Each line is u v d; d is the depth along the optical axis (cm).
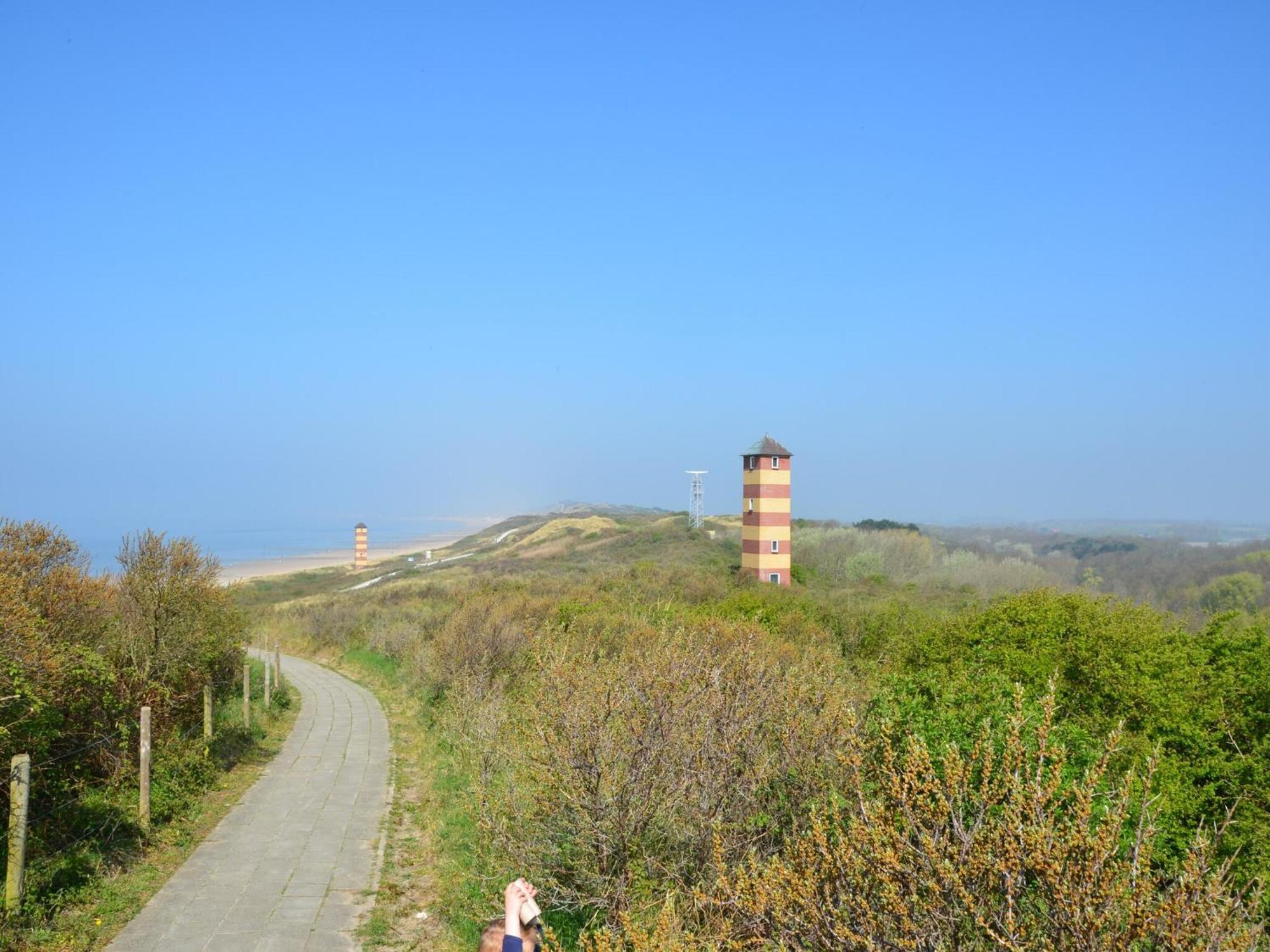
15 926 816
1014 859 393
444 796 1338
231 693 2080
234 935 865
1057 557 9294
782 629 2695
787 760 757
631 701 771
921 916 414
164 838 1143
